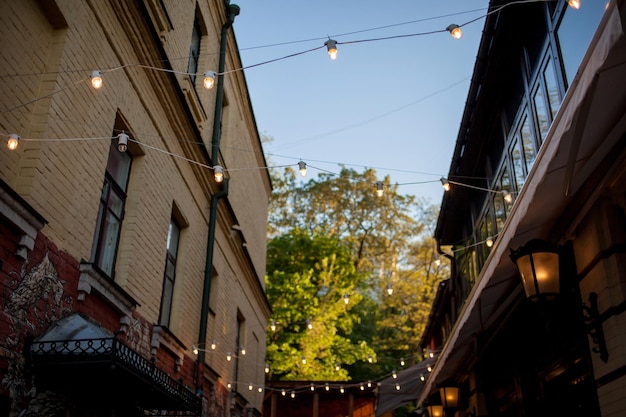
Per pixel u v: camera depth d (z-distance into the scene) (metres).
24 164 4.96
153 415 6.87
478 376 10.98
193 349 9.24
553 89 7.02
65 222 5.37
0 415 4.18
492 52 8.70
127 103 6.96
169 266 8.84
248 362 14.08
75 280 5.46
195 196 9.80
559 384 7.47
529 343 8.30
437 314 18.16
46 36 5.48
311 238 26.55
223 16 11.84
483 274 6.56
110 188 6.78
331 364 23.00
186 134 8.96
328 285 24.47
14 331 4.39
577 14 6.25
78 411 5.16
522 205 5.07
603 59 3.46
